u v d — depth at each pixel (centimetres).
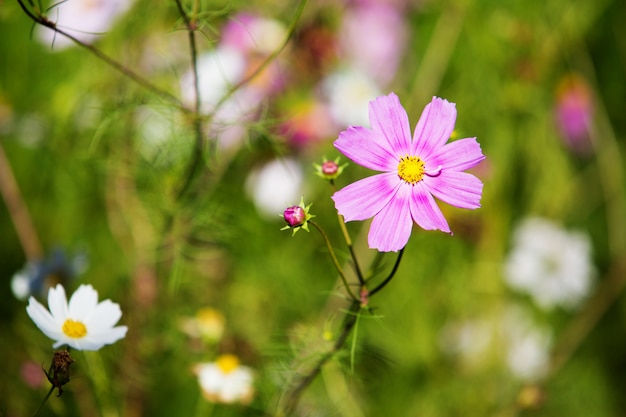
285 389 117
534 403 135
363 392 136
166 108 119
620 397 150
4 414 123
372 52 148
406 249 140
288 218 104
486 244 148
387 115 104
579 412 146
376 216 103
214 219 126
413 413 137
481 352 145
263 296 134
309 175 138
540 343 147
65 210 136
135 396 128
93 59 128
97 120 128
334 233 139
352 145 104
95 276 133
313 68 138
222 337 126
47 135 134
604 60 172
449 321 146
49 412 125
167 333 127
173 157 123
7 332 128
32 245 132
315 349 119
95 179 134
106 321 107
